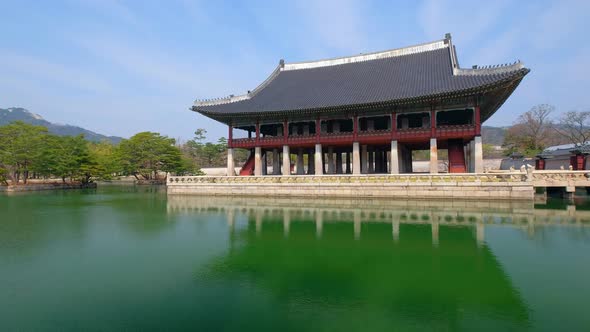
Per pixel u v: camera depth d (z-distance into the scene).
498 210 23.34
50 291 9.87
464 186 27.03
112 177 71.19
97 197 39.03
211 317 8.10
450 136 31.53
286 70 49.84
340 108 34.06
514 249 13.73
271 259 12.91
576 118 62.88
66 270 11.79
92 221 21.84
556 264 11.74
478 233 16.73
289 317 8.01
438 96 29.52
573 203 26.08
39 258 13.32
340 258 12.91
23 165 50.50
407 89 33.53
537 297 8.95
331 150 42.81
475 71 31.12
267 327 7.54
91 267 12.12
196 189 36.59
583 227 17.78
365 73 41.62
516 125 70.06
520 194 25.64
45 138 52.38
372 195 29.77
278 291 9.66
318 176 31.92
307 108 35.09
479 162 30.22
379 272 11.23
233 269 11.73
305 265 12.09
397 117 37.97
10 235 17.59
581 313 8.01
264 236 16.91
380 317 7.96
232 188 35.06
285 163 38.75
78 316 8.25
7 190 48.06
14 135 48.78
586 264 11.69
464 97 30.45
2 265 12.43
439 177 27.89
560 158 42.56
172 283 10.41
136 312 8.43
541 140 65.62
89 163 57.00
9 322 7.93
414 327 7.45
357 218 21.61
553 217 20.62
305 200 31.12
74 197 39.22
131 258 13.25
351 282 10.32
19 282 10.62
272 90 44.44
